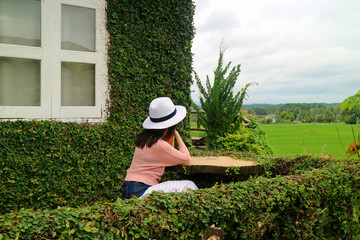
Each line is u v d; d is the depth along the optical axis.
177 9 5.34
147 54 5.07
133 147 4.92
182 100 5.47
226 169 3.49
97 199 4.60
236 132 6.76
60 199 4.29
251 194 2.20
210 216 1.96
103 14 4.75
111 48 4.75
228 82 6.74
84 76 4.71
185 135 5.51
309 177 2.70
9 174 3.97
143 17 5.04
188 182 3.02
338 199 2.89
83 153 4.49
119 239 1.59
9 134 3.98
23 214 1.54
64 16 4.55
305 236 2.57
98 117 4.72
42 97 4.36
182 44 5.45
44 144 4.19
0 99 4.18
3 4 4.16
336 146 18.08
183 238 1.82
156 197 1.91
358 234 3.21
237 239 2.18
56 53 4.45
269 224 2.41
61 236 1.45
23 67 4.32
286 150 16.27
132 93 4.95
